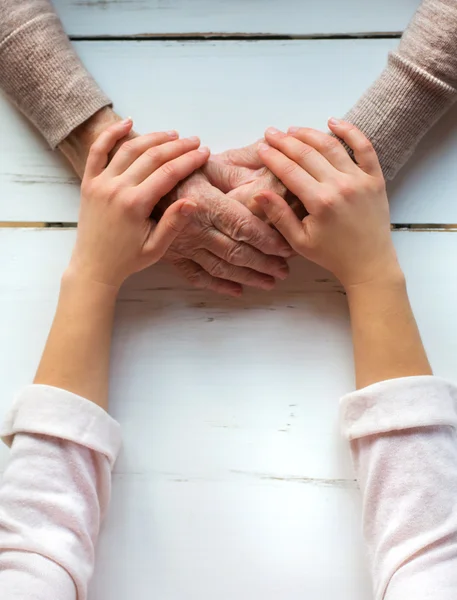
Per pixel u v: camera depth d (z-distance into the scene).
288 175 0.67
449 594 0.57
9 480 0.63
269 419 0.71
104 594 0.68
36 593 0.58
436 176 0.76
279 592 0.67
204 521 0.69
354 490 0.69
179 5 0.79
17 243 0.76
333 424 0.71
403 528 0.61
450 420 0.63
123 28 0.79
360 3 0.78
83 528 0.63
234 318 0.73
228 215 0.68
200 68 0.78
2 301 0.75
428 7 0.70
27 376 0.73
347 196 0.66
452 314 0.73
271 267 0.71
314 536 0.68
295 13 0.78
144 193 0.67
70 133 0.73
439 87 0.69
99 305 0.69
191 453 0.70
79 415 0.65
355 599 0.67
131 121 0.70
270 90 0.77
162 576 0.68
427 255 0.74
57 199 0.76
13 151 0.77
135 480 0.70
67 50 0.74
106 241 0.68
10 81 0.73
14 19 0.71
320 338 0.73
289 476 0.70
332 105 0.77
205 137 0.77
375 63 0.77
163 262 0.75
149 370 0.72
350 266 0.68
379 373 0.66
